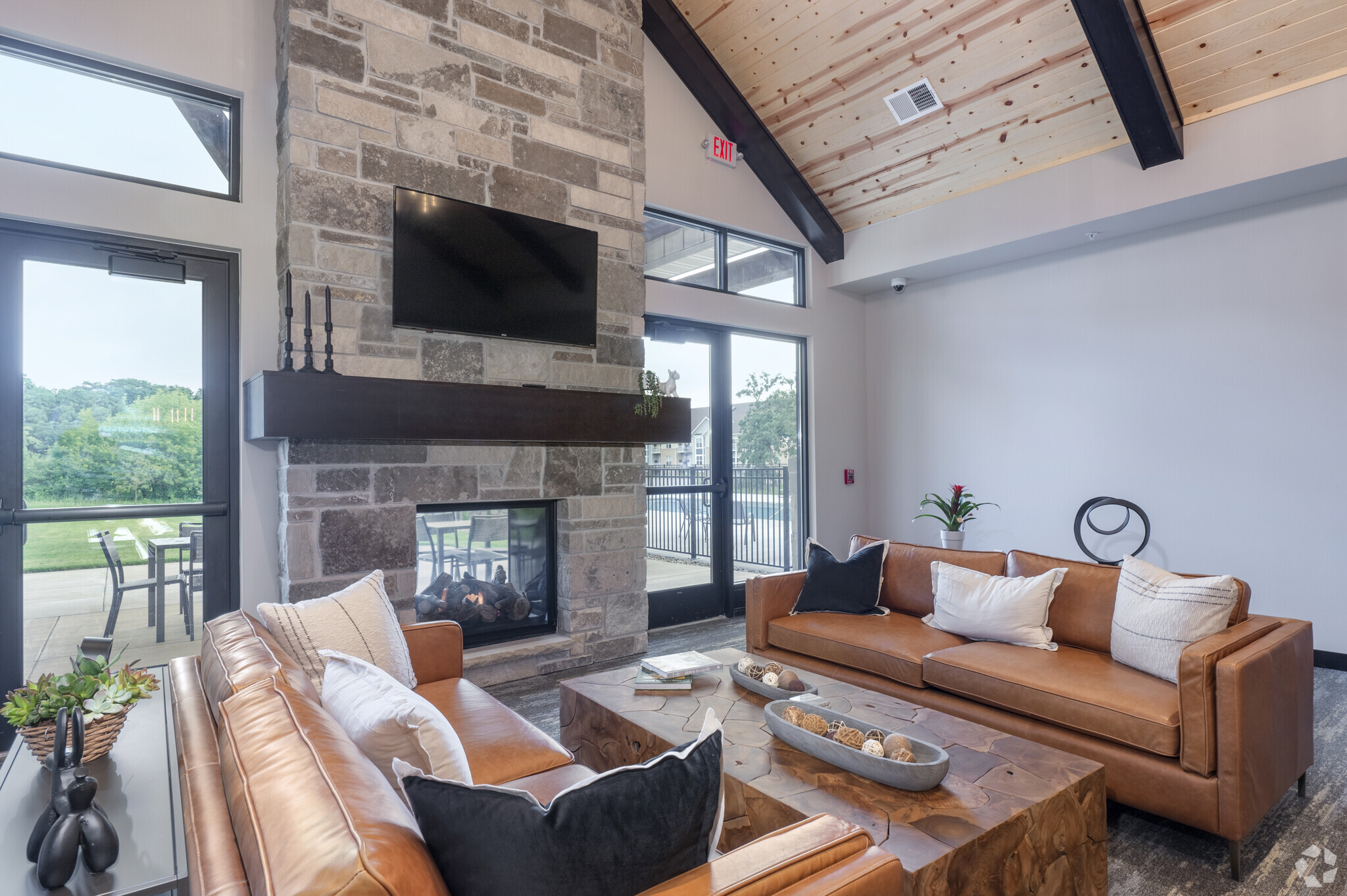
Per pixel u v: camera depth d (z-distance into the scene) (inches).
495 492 142.7
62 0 109.7
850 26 166.1
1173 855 83.0
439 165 135.6
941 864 54.7
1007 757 73.0
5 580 109.5
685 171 191.2
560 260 148.9
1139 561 105.3
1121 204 162.7
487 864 34.5
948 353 217.0
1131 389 179.0
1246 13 132.0
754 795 66.5
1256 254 159.3
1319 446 151.8
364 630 87.8
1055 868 65.2
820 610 138.2
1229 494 163.6
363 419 120.2
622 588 160.9
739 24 177.5
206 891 32.2
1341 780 99.9
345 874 28.2
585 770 70.1
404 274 128.2
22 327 110.8
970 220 191.0
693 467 199.5
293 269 120.2
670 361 194.4
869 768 67.7
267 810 34.1
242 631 69.7
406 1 132.1
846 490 232.2
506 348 144.6
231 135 126.2
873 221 214.5
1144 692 89.4
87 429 115.6
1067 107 160.9
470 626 145.5
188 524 122.7
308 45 121.6
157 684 65.1
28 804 53.1
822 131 194.5
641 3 168.1
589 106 157.5
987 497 207.9
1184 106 150.6
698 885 36.1
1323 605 151.4
